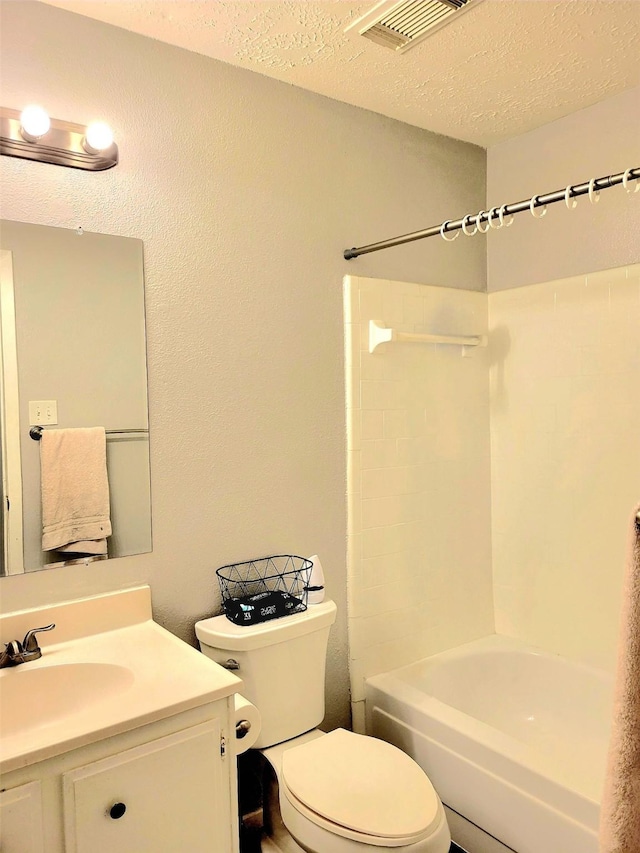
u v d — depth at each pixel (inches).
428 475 100.0
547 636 101.1
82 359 67.9
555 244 99.2
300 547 85.8
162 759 53.5
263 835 78.3
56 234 66.1
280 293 83.4
